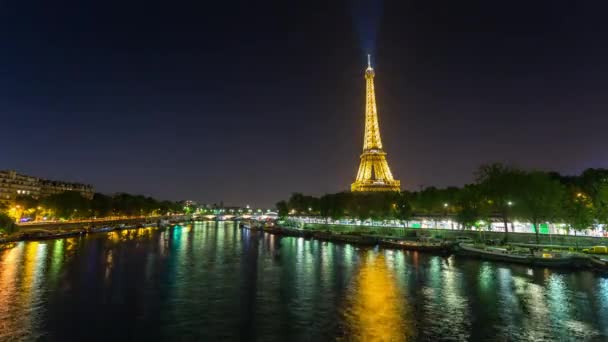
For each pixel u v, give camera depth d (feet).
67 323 175.73
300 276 280.51
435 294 222.48
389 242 471.62
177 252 428.56
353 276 279.08
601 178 407.85
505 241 386.11
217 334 162.81
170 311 193.47
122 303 207.72
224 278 273.95
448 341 153.79
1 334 161.68
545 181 369.71
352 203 653.71
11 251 414.21
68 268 310.86
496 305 198.70
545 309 190.90
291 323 175.32
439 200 579.48
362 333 162.50
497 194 391.65
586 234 403.34
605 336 157.38
